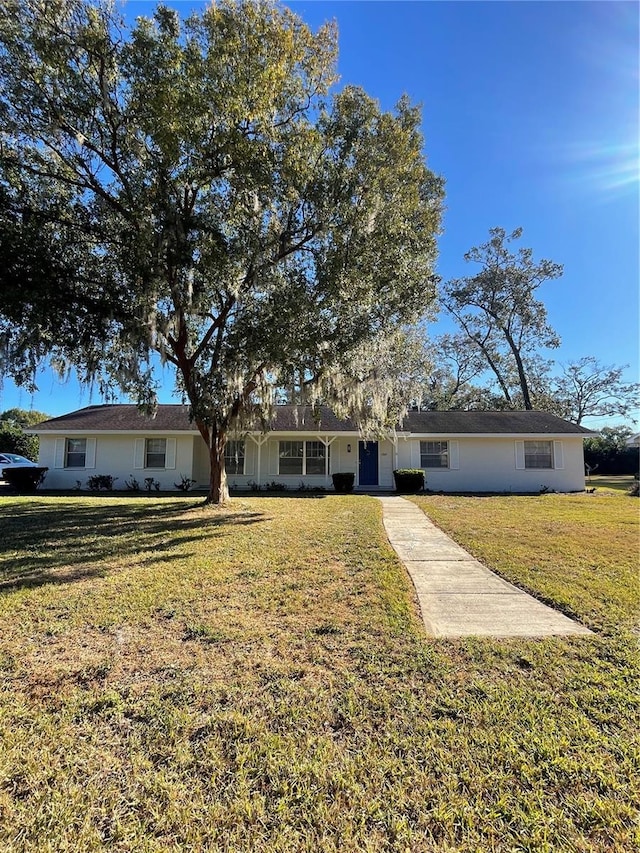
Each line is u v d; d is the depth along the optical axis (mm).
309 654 3301
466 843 1729
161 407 20203
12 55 7355
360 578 5172
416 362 19625
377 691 2805
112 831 1806
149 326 8594
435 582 5160
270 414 11406
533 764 2154
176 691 2814
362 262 9148
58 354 9891
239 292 9219
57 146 8500
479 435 18062
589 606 4238
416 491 17391
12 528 8398
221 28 7695
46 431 17750
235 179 8430
